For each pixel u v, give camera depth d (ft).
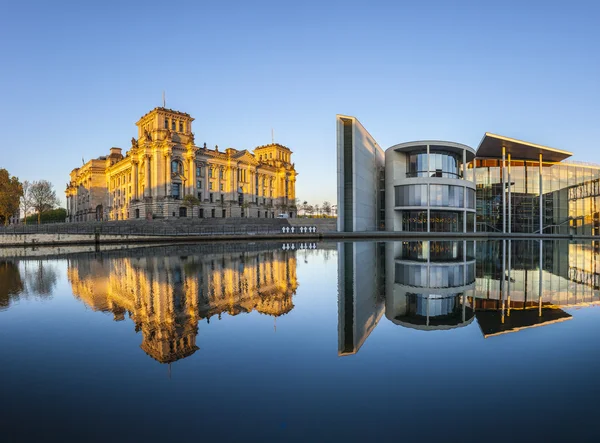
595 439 12.54
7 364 20.53
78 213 435.12
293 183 408.46
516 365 19.42
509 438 12.62
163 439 12.87
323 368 19.25
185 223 241.14
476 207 240.12
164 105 295.28
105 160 398.83
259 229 239.50
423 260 75.92
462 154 224.12
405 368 19.15
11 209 278.67
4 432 13.47
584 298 37.65
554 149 216.13
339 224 193.57
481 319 29.09
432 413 14.49
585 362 19.74
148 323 28.76
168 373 18.95
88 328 27.68
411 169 220.43
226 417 14.39
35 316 31.42
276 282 48.21
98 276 54.90
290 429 13.33
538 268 63.05
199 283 47.50
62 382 18.12
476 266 65.82
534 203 240.73
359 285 45.78
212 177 315.58
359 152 202.90
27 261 80.69
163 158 279.69
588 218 248.93
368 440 12.48
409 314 30.89
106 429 13.65
